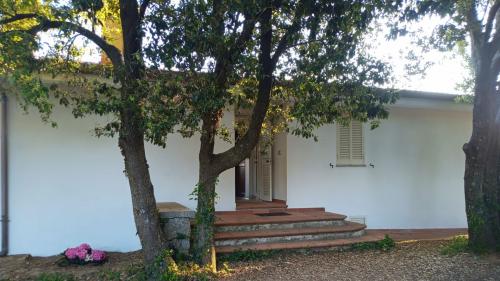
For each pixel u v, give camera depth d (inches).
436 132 441.4
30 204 289.7
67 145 299.9
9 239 283.7
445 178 441.7
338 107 245.8
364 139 414.0
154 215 230.2
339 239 306.7
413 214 426.6
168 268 221.6
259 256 274.8
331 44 211.6
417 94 376.5
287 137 386.9
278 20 216.8
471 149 300.0
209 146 246.2
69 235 297.1
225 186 356.8
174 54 188.9
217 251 267.6
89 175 304.0
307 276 237.1
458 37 266.4
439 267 255.4
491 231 295.7
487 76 290.0
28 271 244.4
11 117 287.0
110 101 197.5
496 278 235.5
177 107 193.8
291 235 299.4
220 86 208.2
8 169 285.1
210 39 188.7
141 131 211.8
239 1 184.9
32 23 218.5
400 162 425.7
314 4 201.3
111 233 306.0
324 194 395.5
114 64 212.7
